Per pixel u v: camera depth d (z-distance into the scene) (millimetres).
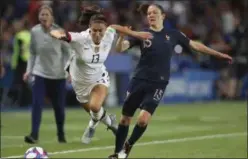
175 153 33656
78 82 28906
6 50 58438
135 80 28344
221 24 79062
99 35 26984
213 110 59094
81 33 27281
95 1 67812
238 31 71938
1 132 41844
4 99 57219
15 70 53750
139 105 28531
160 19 28641
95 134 41062
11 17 63375
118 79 62781
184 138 39562
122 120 28828
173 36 28641
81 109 58125
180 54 69500
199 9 78250
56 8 59125
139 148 35375
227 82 72062
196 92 70062
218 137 40094
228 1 85062
